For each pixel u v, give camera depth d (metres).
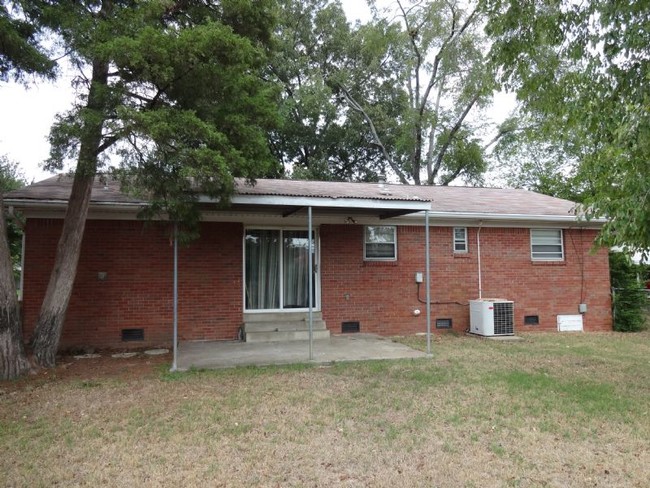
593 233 14.05
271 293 11.89
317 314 11.85
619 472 4.39
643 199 5.65
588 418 5.80
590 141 10.16
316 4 29.55
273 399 6.47
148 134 6.68
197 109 7.80
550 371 8.25
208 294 11.24
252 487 4.07
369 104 30.47
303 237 12.20
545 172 27.53
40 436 5.20
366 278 12.39
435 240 12.93
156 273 10.93
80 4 7.67
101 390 6.95
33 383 7.38
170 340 10.90
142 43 6.65
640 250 6.12
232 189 7.71
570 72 8.54
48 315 8.52
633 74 7.33
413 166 29.73
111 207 10.14
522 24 7.99
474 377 7.68
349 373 7.92
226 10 8.56
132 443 4.99
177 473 4.32
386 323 12.45
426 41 26.17
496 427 5.48
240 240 11.56
